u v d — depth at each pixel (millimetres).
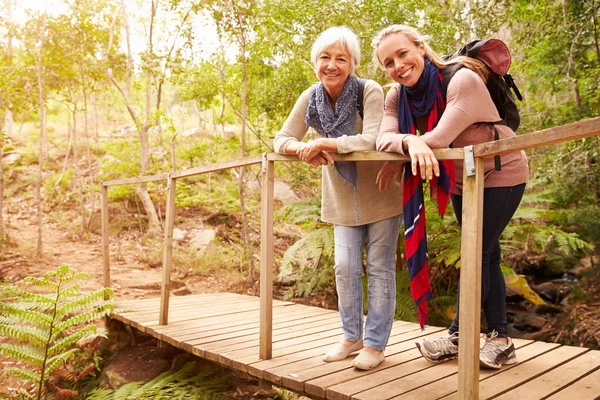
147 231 9383
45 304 3719
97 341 4355
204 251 8109
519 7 7457
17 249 7754
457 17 6812
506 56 2189
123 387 3590
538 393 2203
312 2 5902
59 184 11305
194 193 10633
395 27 2301
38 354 3643
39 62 8523
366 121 2473
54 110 16406
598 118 1430
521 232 5402
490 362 2465
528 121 8422
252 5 6441
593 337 5195
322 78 2486
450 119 2070
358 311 2740
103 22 9852
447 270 5270
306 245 4992
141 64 8336
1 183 7863
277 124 7543
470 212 1818
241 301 5199
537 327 5969
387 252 2568
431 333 3426
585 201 7523
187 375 3752
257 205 10148
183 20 7434
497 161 2164
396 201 2545
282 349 3146
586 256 7668
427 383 2379
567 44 7996
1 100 9031
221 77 7617
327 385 2396
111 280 6621
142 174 9305
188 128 14570
